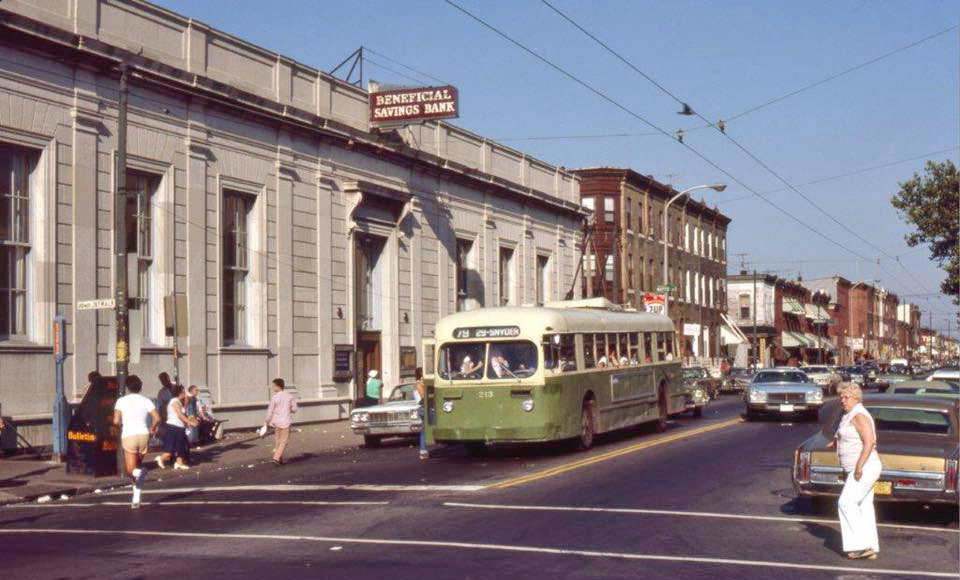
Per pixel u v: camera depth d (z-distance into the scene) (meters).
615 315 26.27
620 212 62.50
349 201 36.28
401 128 39.62
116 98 26.67
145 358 27.30
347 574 10.02
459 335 22.25
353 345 36.47
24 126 24.05
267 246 32.34
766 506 14.59
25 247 24.47
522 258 49.50
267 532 12.73
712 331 80.69
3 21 23.22
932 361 179.62
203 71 29.64
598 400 23.95
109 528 13.49
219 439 28.28
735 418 34.72
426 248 41.38
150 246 28.11
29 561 11.01
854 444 11.06
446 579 9.76
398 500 15.44
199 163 29.47
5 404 23.34
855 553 10.88
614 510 14.19
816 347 105.00
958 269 45.00
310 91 34.69
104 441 20.14
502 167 48.03
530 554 11.03
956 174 45.53
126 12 27.02
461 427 21.95
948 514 14.02
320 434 30.73
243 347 31.05
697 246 78.19
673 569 10.27
